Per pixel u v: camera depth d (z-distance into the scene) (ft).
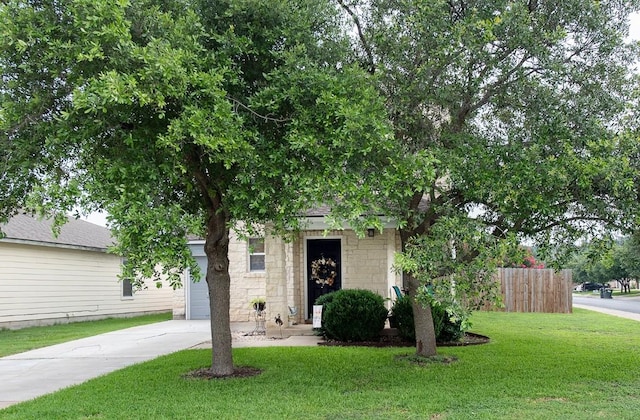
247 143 19.26
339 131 19.16
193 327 48.21
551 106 23.80
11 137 20.80
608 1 25.31
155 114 20.13
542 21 23.99
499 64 24.57
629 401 20.94
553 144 22.81
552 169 20.74
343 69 22.67
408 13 25.26
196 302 56.29
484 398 21.42
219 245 26.40
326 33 23.54
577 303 99.04
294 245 48.37
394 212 23.24
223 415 19.44
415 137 26.12
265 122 22.62
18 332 49.06
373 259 46.03
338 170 19.03
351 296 37.22
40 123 20.13
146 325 51.49
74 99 16.38
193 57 19.07
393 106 25.34
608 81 24.61
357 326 36.24
